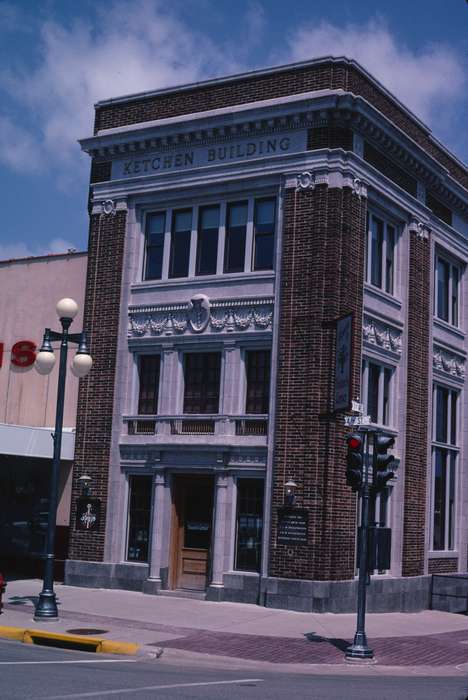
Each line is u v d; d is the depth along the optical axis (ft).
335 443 76.84
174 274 88.89
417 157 92.12
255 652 57.62
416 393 92.53
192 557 83.82
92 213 92.84
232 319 83.61
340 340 76.23
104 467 87.56
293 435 77.97
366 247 86.53
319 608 74.79
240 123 85.05
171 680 45.01
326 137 81.35
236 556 81.00
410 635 69.87
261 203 85.35
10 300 100.48
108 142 92.22
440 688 47.55
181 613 72.08
